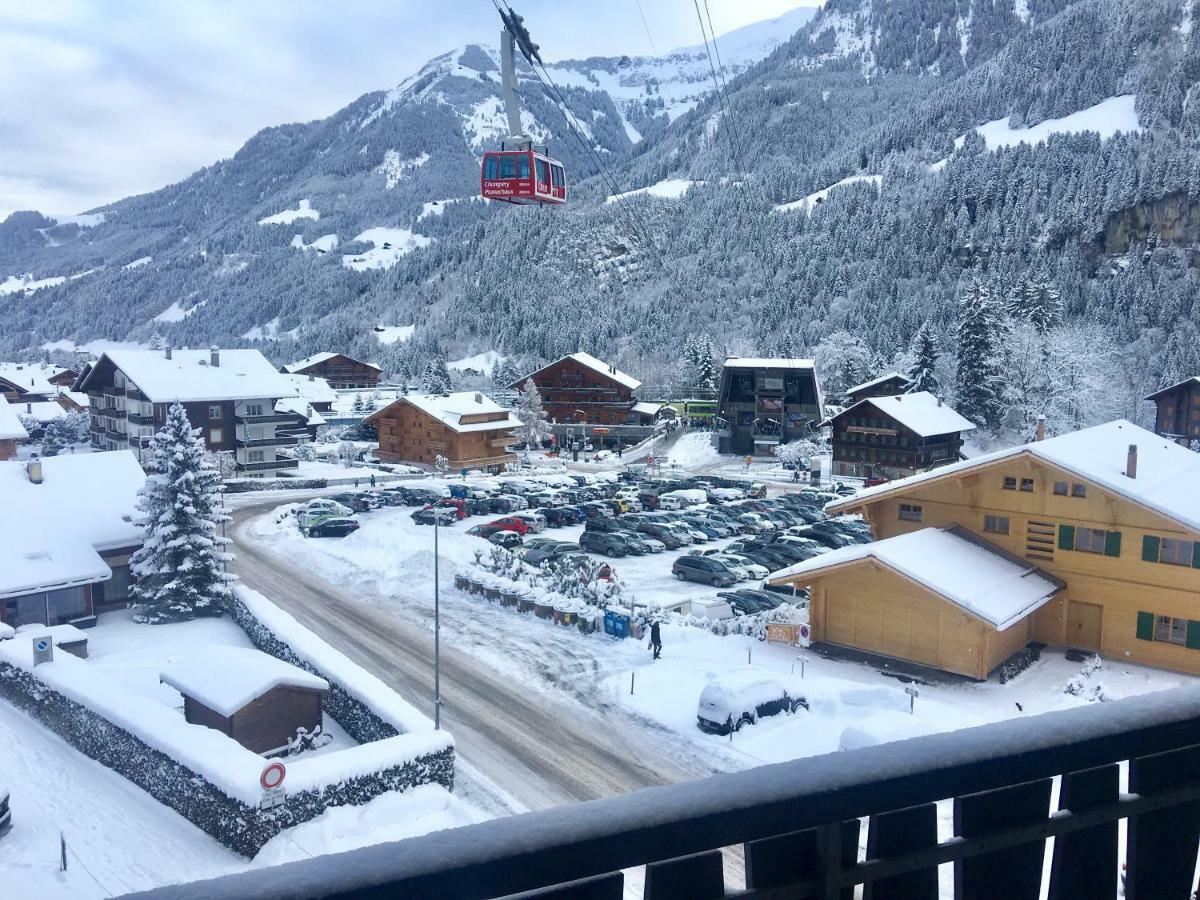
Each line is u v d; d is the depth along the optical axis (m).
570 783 26.25
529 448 117.00
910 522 40.69
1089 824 2.65
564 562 47.75
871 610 35.44
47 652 31.33
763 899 2.20
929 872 2.44
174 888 1.62
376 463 99.00
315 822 22.58
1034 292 114.38
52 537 42.81
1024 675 33.31
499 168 34.31
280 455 89.88
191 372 85.81
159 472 43.31
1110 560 34.97
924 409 88.06
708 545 59.22
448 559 52.16
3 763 26.30
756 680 29.94
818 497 75.38
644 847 1.96
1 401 82.56
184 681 27.67
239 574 49.59
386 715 27.48
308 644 33.75
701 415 127.50
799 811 2.13
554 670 34.91
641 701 31.80
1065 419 97.25
